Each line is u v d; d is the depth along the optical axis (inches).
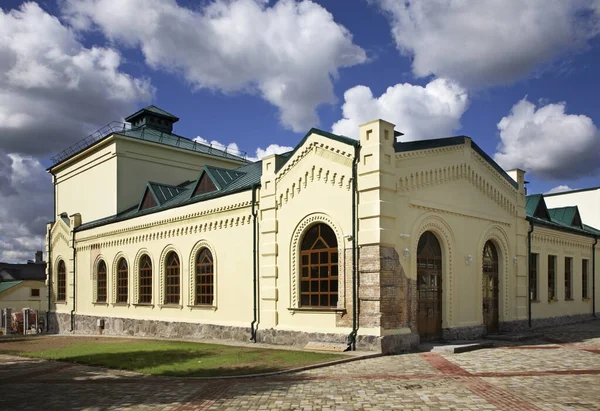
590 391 415.8
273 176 771.4
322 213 697.0
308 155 722.8
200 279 923.4
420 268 709.3
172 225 983.6
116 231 1149.7
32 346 840.3
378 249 628.1
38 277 2260.1
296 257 729.0
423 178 715.4
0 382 506.9
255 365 551.2
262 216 788.0
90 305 1245.1
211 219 891.4
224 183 939.3
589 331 926.4
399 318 647.1
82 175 1409.9
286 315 738.2
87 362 617.6
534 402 379.6
